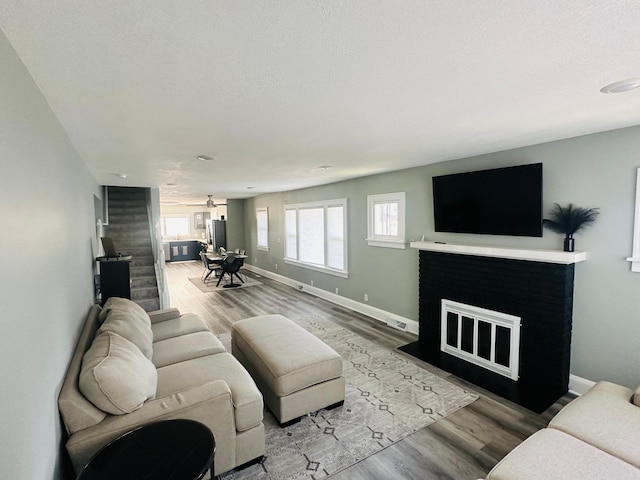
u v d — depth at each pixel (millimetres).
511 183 3090
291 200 7461
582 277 2791
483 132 2494
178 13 959
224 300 6570
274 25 1039
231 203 10289
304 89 1588
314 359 2637
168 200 10883
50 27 1010
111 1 890
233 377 2326
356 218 5371
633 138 2451
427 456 2209
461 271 3623
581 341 2836
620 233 2562
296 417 2539
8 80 1052
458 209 3617
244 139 2537
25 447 1065
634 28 1080
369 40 1145
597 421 1814
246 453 2088
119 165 3518
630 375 2586
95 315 2844
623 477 1422
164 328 3330
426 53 1250
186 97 1654
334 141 2680
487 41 1162
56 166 1790
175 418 1781
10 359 971
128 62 1271
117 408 1680
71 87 1481
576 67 1387
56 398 1532
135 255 6223
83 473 1370
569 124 2324
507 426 2504
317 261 6664
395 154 3324
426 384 3133
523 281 3061
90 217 3701
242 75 1416
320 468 2117
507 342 3227
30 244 1221
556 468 1480
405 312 4609
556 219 2867
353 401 2863
